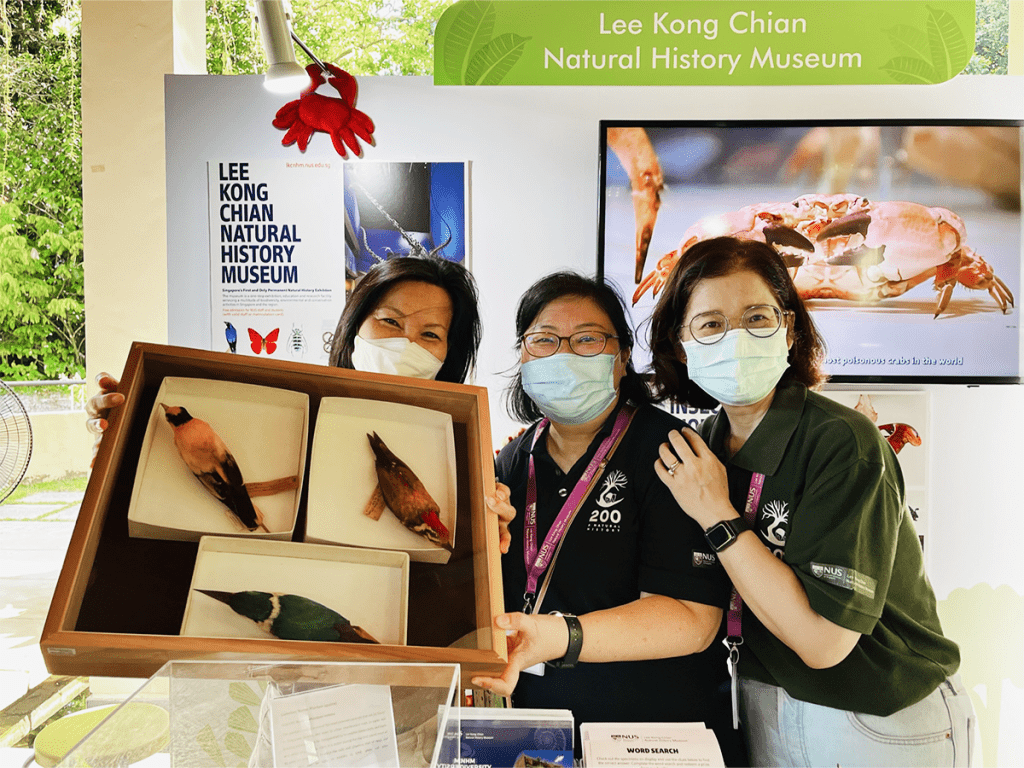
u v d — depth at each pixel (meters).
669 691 2.14
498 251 2.21
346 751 0.88
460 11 2.14
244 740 0.88
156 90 2.38
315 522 1.21
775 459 2.13
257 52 4.82
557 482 2.21
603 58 2.14
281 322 2.23
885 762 2.11
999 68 6.58
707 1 2.11
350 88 2.17
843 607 2.03
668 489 2.14
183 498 1.18
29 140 8.43
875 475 2.09
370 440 1.33
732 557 2.07
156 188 2.40
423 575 1.21
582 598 2.16
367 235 2.21
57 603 1.02
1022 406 2.20
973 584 2.21
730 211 2.17
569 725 1.63
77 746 0.81
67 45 8.18
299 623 1.10
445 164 2.19
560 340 2.19
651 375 2.20
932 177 2.16
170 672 0.89
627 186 2.17
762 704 2.14
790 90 2.16
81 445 7.22
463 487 1.31
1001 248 2.17
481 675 1.13
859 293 2.17
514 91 2.18
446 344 2.22
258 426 1.29
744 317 2.12
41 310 8.84
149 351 1.30
